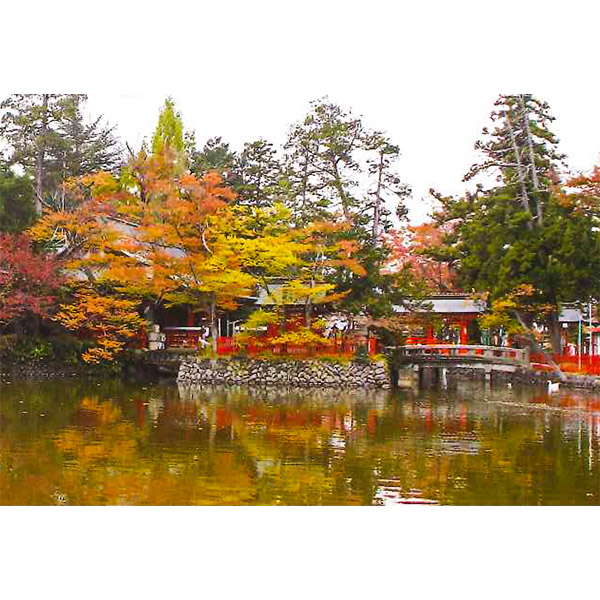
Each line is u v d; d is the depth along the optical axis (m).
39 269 32.44
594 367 34.47
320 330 35.97
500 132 36.50
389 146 39.06
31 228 34.03
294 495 13.46
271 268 32.44
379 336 36.28
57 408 24.48
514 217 34.41
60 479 14.52
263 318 32.78
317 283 34.06
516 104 35.88
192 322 40.75
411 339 41.06
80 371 36.12
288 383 33.50
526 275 33.59
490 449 17.94
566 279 32.88
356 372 33.50
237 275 31.62
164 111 44.69
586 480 14.72
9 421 21.48
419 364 36.00
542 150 36.69
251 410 24.91
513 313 36.19
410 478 14.84
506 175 36.69
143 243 36.28
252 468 15.70
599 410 25.83
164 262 33.44
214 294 34.06
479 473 15.33
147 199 35.06
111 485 14.11
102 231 33.91
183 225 32.31
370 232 38.41
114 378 35.88
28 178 39.19
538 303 34.22
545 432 20.59
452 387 35.44
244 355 34.25
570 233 32.69
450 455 17.17
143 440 18.78
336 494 13.57
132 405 25.72
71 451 17.25
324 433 20.22
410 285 36.81
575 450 17.81
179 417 22.94
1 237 33.44
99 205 33.75
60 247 36.88
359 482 14.50
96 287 35.59
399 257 45.53
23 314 34.06
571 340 44.53
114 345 34.38
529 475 15.12
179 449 17.69
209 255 32.91
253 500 13.10
